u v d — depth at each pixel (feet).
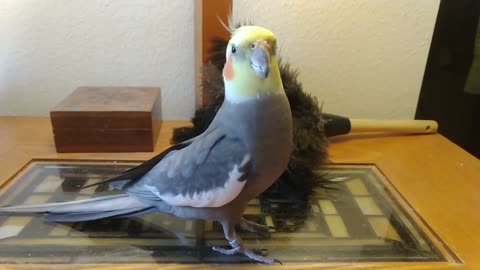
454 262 1.40
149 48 2.54
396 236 1.55
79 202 1.62
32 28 2.44
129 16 2.46
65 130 2.09
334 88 2.67
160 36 2.51
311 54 2.58
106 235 1.52
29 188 1.82
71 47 2.50
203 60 2.26
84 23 2.46
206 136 1.43
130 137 2.14
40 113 2.64
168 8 2.45
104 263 1.36
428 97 2.71
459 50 2.56
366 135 2.54
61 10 2.42
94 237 1.50
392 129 2.50
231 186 1.33
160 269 1.35
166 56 2.56
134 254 1.42
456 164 2.16
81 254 1.40
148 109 2.11
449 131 2.74
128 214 1.57
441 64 2.62
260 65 1.26
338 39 2.56
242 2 2.44
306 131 1.96
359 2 2.48
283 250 1.46
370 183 1.95
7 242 1.45
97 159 2.09
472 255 1.44
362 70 2.64
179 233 1.55
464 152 2.32
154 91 2.42
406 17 2.53
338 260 1.41
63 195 1.78
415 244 1.50
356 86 2.68
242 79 1.32
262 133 1.32
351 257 1.42
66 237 1.50
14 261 1.35
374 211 1.72
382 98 2.71
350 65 2.62
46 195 1.77
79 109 2.07
